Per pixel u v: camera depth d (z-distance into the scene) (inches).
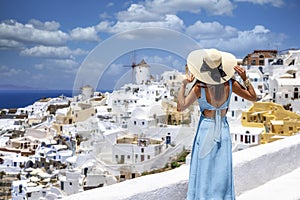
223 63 115.8
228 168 119.5
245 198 160.9
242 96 121.4
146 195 117.8
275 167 186.4
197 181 118.3
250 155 174.2
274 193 166.2
